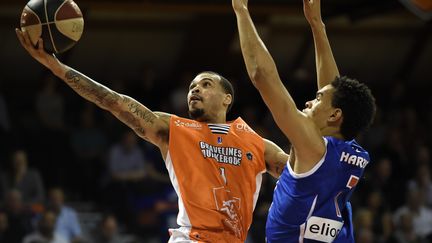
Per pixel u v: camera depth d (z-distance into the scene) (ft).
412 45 102.32
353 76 102.32
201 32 86.33
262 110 84.23
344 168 24.13
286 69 99.19
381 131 82.02
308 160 23.65
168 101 81.41
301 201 23.85
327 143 23.97
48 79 77.61
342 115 24.45
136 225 66.44
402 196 74.08
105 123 76.54
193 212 27.14
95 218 68.64
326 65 27.22
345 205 25.12
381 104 90.63
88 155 73.72
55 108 76.33
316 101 24.89
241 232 27.76
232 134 28.27
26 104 87.10
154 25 88.02
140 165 69.92
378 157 78.48
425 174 75.31
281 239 24.45
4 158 70.69
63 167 72.43
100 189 70.95
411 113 86.63
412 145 83.46
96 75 92.32
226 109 29.12
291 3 74.95
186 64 91.56
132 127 27.73
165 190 68.80
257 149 28.43
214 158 27.63
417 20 97.35
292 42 96.53
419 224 70.79
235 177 27.73
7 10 82.23
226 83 29.12
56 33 25.26
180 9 73.20
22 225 59.93
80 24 25.76
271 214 24.72
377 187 73.97
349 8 73.46
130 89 83.15
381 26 98.53
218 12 76.69
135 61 92.27
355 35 98.99
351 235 24.95
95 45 88.99
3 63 88.17
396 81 99.09
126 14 85.92
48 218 58.95
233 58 89.10
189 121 28.17
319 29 27.25
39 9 25.18
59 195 62.18
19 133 73.56
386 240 67.46
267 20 87.30
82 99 84.12
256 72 23.00
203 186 27.30
